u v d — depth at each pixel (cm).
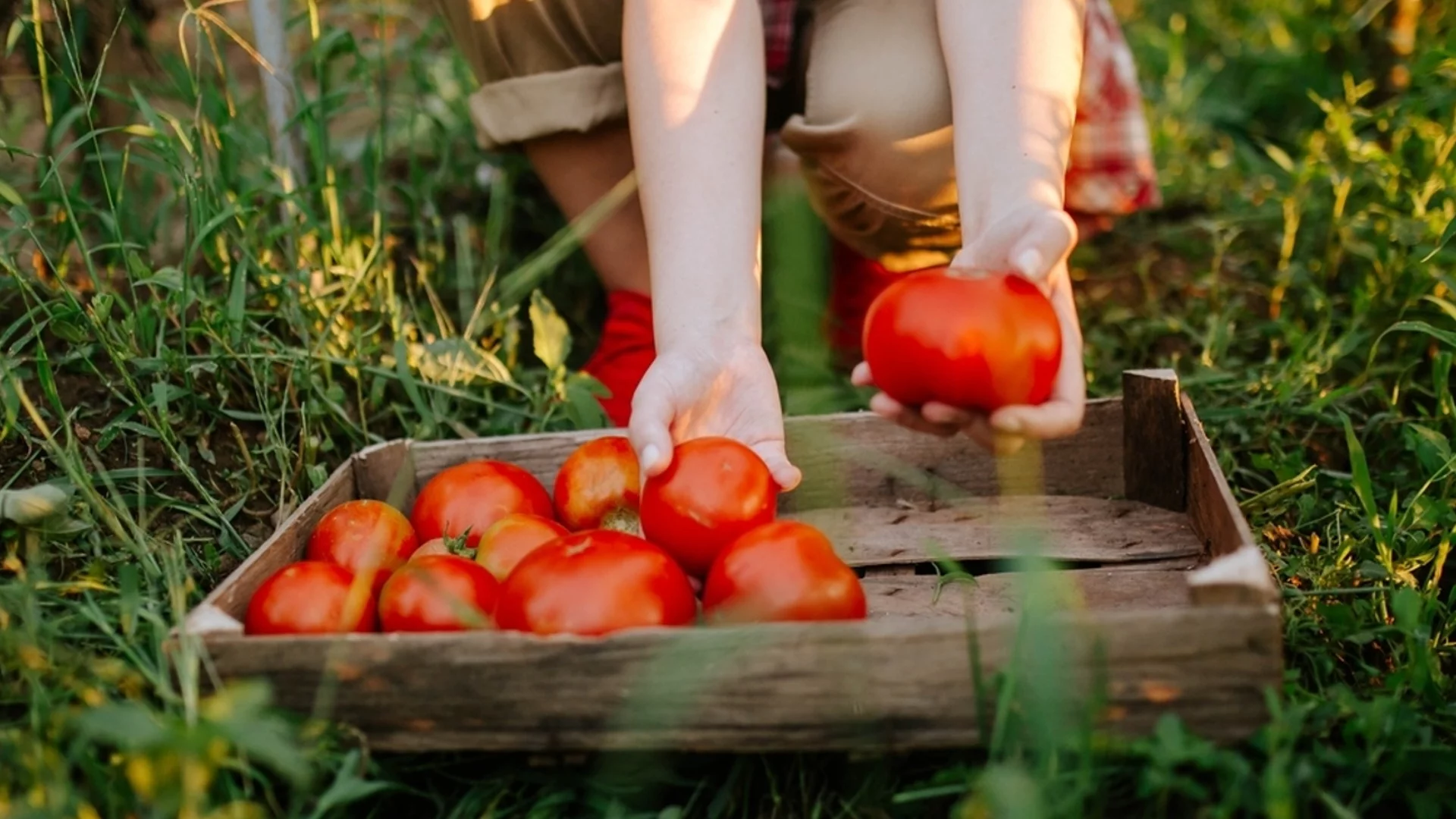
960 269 119
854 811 113
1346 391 175
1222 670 104
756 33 151
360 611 120
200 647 110
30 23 178
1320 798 106
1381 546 140
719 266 140
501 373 187
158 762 96
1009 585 140
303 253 196
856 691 106
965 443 161
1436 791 109
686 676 106
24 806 97
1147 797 107
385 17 232
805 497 161
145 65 219
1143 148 191
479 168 248
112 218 170
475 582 120
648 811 116
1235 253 237
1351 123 219
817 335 191
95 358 177
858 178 171
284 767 93
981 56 138
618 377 184
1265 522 162
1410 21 253
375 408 185
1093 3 186
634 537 119
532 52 180
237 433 161
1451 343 157
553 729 109
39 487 133
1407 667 121
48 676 116
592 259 192
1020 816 90
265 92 207
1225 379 192
